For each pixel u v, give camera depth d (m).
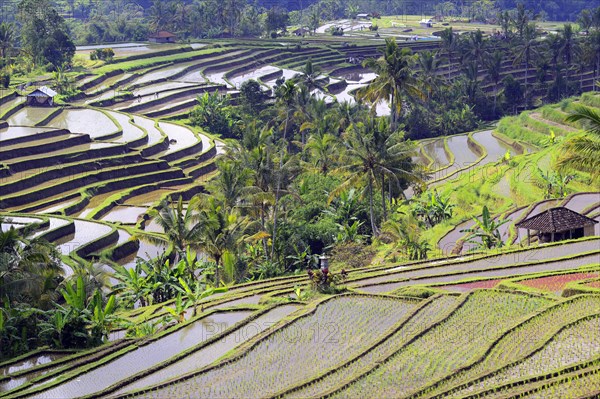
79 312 54.56
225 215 71.06
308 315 53.47
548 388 40.22
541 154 107.81
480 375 42.00
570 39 183.88
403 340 47.94
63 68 179.88
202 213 70.06
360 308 54.62
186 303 58.22
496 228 72.56
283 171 81.81
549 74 195.12
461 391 40.88
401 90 123.50
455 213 91.50
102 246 85.62
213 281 73.94
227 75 195.88
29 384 47.09
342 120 124.50
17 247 58.31
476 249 70.62
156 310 62.31
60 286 60.53
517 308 51.97
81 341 54.47
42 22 189.38
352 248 76.38
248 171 78.88
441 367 44.03
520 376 41.88
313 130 126.88
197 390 43.56
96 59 197.75
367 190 86.31
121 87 178.00
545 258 65.25
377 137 82.50
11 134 123.31
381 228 81.69
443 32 190.12
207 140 141.50
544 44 195.38
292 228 82.00
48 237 85.69
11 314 54.62
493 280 60.03
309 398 41.16
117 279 75.69
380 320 52.25
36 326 56.09
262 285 66.19
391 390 41.75
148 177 115.69
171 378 45.00
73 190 108.06
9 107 143.38
